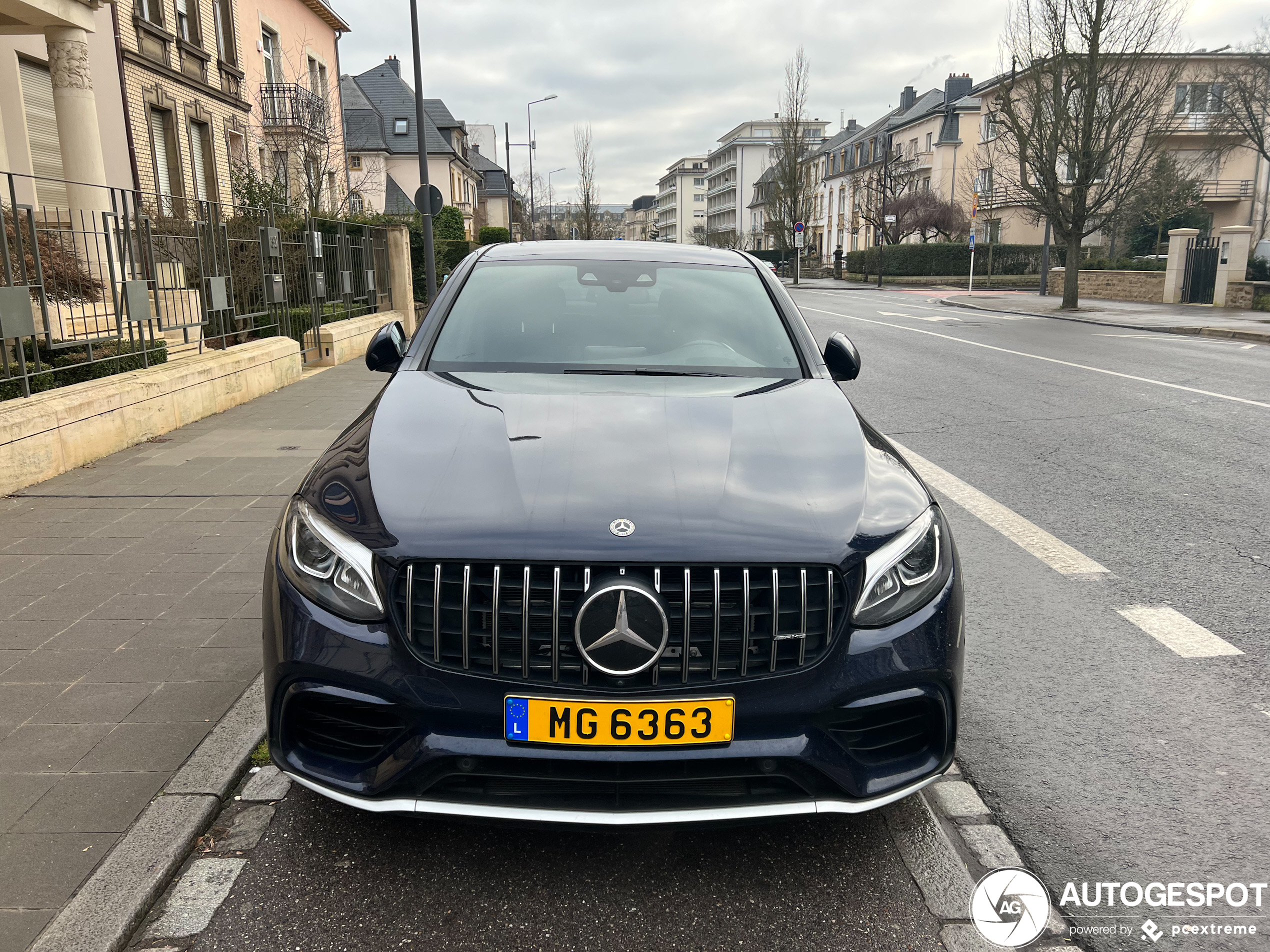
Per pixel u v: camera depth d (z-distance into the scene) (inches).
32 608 156.2
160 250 352.2
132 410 287.3
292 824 99.6
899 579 87.3
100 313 304.2
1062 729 122.3
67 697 125.0
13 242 274.5
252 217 454.3
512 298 136.6
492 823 83.1
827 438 102.5
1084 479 251.0
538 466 92.2
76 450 256.8
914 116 2410.2
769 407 109.6
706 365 124.3
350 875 91.4
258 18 957.2
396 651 82.3
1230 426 323.6
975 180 1921.8
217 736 114.3
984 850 96.7
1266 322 774.5
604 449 95.8
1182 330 728.3
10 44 530.3
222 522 205.0
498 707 81.0
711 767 82.4
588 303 136.3
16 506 218.4
